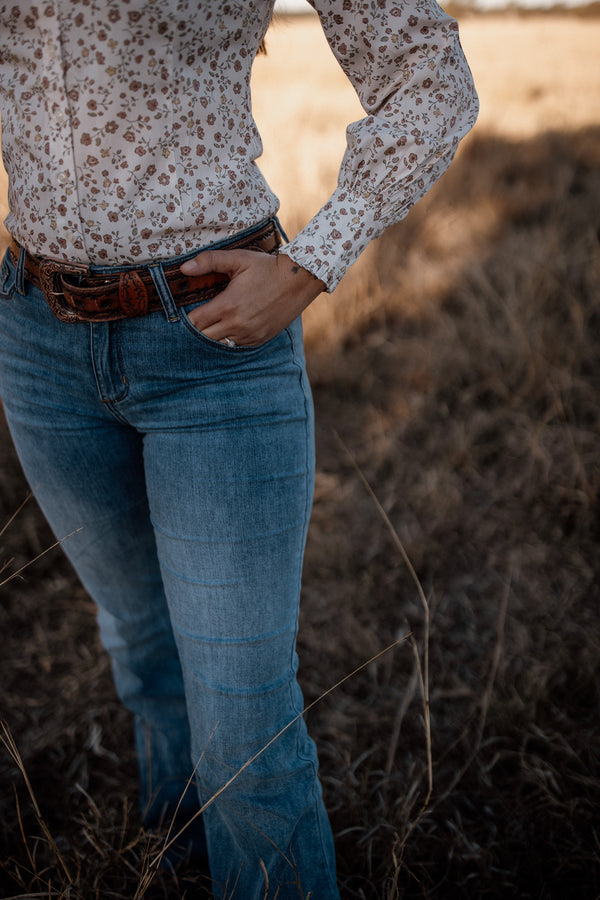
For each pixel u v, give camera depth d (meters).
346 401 2.96
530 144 6.01
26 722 1.76
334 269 0.90
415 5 0.87
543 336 2.96
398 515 2.36
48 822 1.53
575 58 12.41
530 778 1.53
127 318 0.88
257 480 0.93
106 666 1.89
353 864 1.40
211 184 0.87
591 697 1.72
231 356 0.91
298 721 1.01
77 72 0.79
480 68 11.12
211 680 0.95
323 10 0.89
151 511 0.99
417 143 0.88
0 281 0.99
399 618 2.01
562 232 3.89
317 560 2.18
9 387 1.03
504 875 1.39
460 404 2.84
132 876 1.37
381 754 1.66
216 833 1.07
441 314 3.37
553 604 2.01
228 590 0.94
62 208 0.85
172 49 0.79
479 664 1.86
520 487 2.43
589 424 2.65
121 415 0.96
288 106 7.54
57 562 2.20
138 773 1.65
